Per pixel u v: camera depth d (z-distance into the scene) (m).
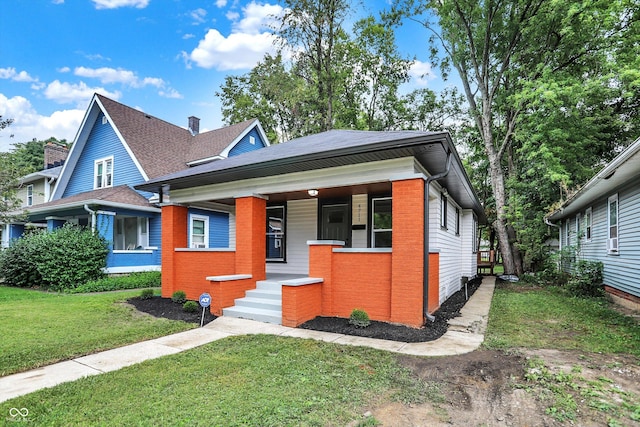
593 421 2.92
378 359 4.35
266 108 26.47
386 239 8.43
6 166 13.01
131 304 8.19
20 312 7.27
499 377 3.82
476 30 17.03
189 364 4.22
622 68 12.55
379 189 7.65
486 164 21.62
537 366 4.11
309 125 22.28
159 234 13.83
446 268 9.56
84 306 7.89
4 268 11.95
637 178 7.84
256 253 7.95
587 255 12.74
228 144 16.69
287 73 21.16
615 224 9.64
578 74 14.83
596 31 13.39
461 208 13.68
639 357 4.52
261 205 8.13
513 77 15.76
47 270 10.67
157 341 5.32
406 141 5.36
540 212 16.03
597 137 14.85
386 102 26.00
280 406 3.12
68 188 17.77
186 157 16.88
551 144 13.78
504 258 15.71
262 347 4.88
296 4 18.59
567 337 5.50
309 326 6.04
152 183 8.78
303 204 9.81
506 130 17.53
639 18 13.31
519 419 2.97
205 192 8.79
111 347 4.99
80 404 3.17
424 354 4.54
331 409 3.09
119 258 12.53
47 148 22.92
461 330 5.85
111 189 14.55
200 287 8.62
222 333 5.75
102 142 16.28
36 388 3.58
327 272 6.71
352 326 5.89
